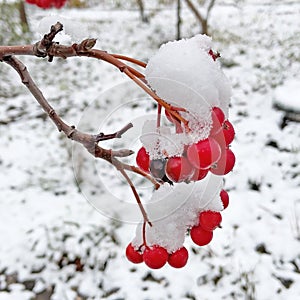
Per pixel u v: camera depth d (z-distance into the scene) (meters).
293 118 0.61
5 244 0.43
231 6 1.14
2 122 0.67
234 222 0.45
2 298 0.38
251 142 0.58
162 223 0.15
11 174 0.55
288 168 0.53
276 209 0.47
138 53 0.86
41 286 0.40
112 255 0.42
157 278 0.40
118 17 1.05
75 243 0.43
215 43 0.87
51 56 0.12
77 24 0.13
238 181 0.51
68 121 0.66
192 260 0.41
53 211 0.48
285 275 0.39
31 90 0.14
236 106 0.67
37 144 0.61
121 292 0.39
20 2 0.87
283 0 1.17
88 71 0.81
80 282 0.40
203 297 0.38
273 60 0.79
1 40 0.85
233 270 0.40
